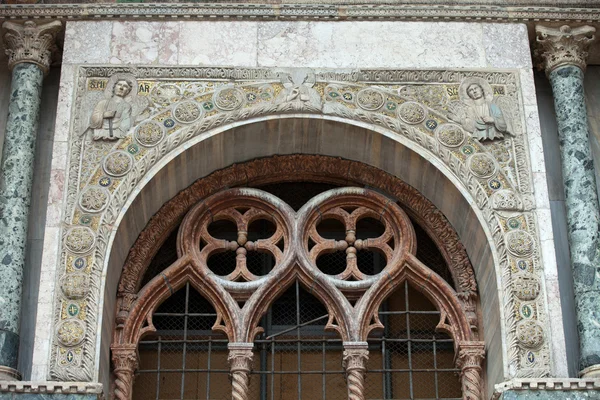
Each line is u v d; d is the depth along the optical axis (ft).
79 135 36.19
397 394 37.19
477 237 36.09
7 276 33.88
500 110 37.11
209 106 36.94
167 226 37.68
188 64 37.55
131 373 35.65
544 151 38.04
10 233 34.50
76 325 33.32
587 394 32.32
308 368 38.01
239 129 36.94
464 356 35.99
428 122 37.04
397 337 37.96
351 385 35.22
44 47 37.78
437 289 37.06
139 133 36.40
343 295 36.73
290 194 39.60
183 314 36.73
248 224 38.22
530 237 35.12
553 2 38.75
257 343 37.47
